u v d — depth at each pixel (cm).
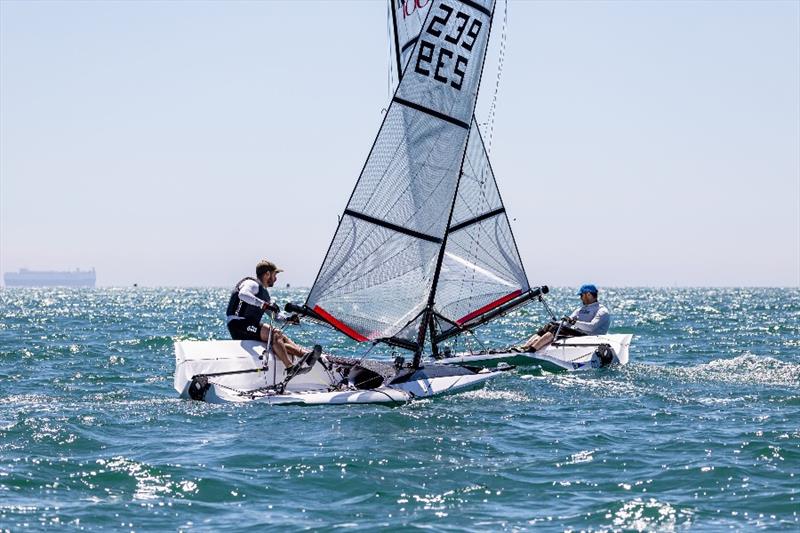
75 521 2181
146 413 3547
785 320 12338
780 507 2327
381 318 4103
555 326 5369
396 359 4169
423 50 4044
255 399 3762
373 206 4019
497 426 3362
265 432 3194
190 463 2730
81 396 4131
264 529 2145
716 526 2186
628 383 4559
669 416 3609
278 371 4019
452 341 7925
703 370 5144
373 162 3997
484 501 2395
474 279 5272
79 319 12762
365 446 2975
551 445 3045
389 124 4012
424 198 4116
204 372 3903
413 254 4119
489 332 9644
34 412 3566
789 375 4944
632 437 3178
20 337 8325
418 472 2673
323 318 4003
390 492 2466
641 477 2630
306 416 3497
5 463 2688
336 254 3988
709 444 3047
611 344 5394
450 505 2356
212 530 2134
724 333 9219
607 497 2430
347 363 4181
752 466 2744
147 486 2497
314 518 2231
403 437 3128
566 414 3647
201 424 3334
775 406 3869
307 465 2727
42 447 2908
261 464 2736
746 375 4931
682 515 2270
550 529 2164
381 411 3622
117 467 2670
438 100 4116
